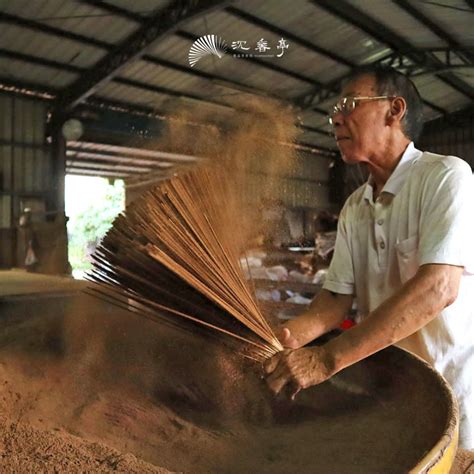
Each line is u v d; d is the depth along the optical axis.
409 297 1.16
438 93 12.48
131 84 9.55
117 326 1.75
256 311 1.16
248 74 9.55
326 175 13.52
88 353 1.57
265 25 8.23
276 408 1.37
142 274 1.13
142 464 0.90
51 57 8.55
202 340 1.38
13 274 5.28
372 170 1.51
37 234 7.50
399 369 1.28
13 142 9.52
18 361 1.46
